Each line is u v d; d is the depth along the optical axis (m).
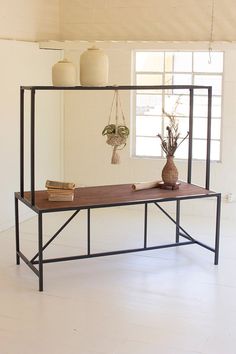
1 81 7.96
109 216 9.02
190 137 7.41
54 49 9.07
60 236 7.93
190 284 6.36
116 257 7.17
